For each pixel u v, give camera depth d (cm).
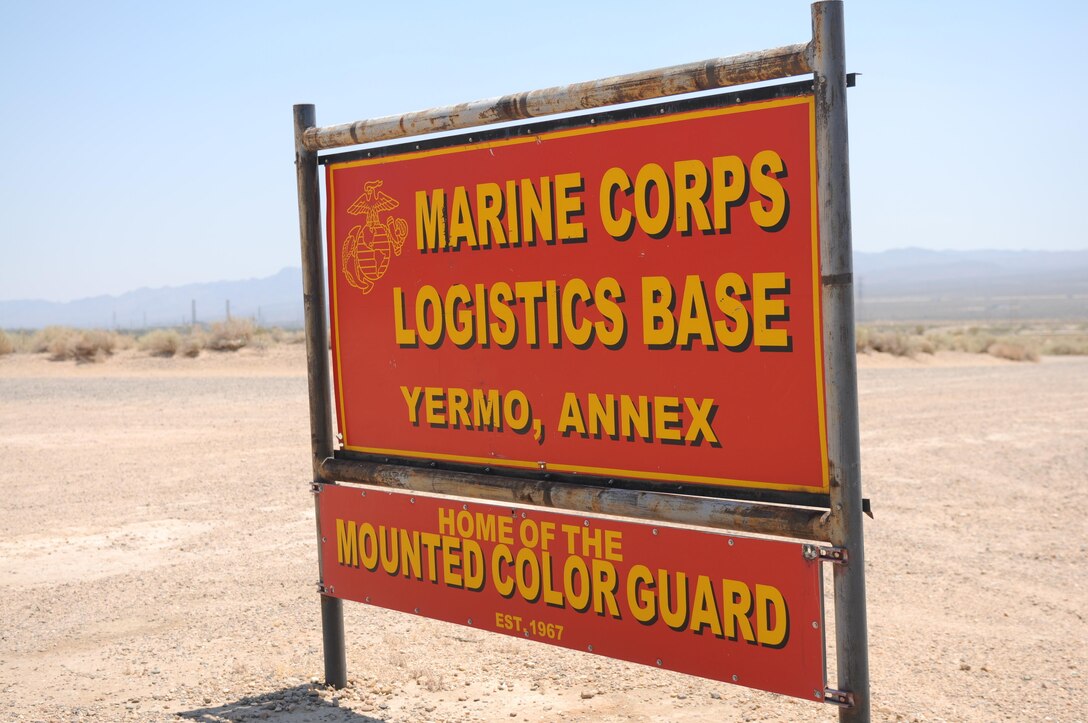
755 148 404
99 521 1048
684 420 437
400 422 555
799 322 398
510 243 496
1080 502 1176
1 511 1095
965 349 4878
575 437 478
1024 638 676
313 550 928
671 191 432
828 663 648
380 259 555
